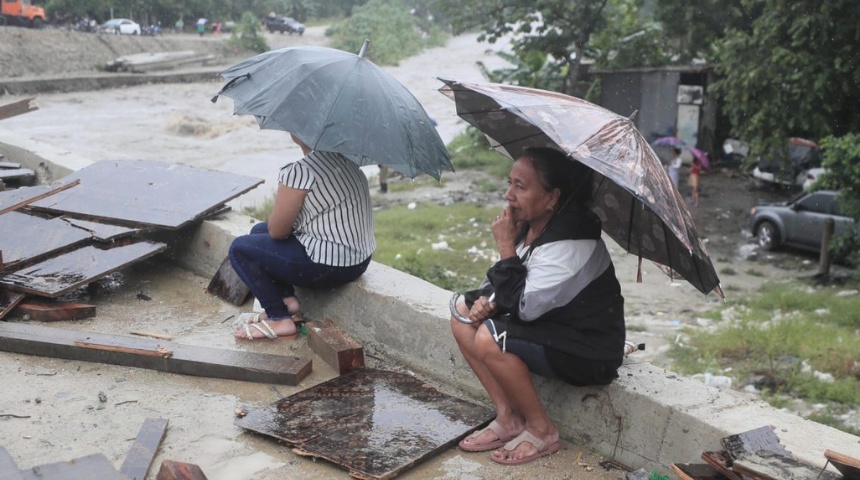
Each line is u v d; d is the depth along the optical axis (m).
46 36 45.34
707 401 3.57
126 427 4.02
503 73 28.03
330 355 4.72
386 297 4.94
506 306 3.51
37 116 33.03
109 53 48.16
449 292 5.02
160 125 31.70
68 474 3.10
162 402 4.31
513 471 3.66
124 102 38.25
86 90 41.44
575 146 3.13
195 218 6.20
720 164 25.16
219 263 6.27
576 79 25.42
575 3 24.30
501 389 3.89
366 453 3.68
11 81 38.31
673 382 3.78
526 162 3.47
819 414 8.34
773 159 17.95
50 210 6.29
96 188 6.68
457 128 33.78
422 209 20.38
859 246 15.23
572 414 3.92
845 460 2.74
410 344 4.81
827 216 16.62
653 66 25.91
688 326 12.16
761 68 16.69
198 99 40.19
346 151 4.38
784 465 2.90
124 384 4.50
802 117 16.70
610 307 3.59
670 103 24.97
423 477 3.60
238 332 5.15
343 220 4.91
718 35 20.22
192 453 3.79
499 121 3.94
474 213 19.89
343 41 57.25
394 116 4.57
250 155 26.47
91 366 4.71
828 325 11.88
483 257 15.56
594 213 3.75
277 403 4.20
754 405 3.56
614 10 25.48
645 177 3.12
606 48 26.14
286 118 4.43
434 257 15.42
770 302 13.55
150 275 6.43
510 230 3.60
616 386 3.74
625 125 3.38
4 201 6.24
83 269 5.55
